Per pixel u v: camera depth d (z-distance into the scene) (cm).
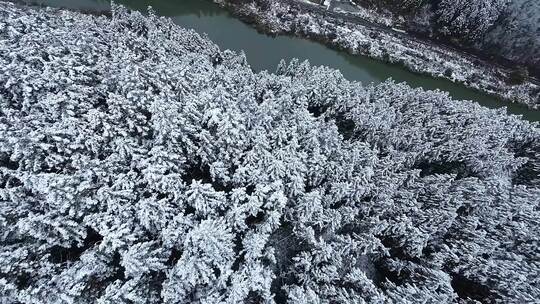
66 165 2945
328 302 2833
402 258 3384
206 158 3231
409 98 4922
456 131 4438
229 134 3183
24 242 2572
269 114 3772
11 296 2298
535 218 3503
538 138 4762
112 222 2641
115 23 5188
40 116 3152
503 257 3275
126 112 3275
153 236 2761
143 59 4359
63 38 4044
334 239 3266
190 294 2688
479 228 3528
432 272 3031
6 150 2864
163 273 2742
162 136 3033
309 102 4647
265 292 2664
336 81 4850
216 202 2844
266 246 3209
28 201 2684
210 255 2577
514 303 3008
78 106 3325
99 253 2594
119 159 2959
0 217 2478
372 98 5016
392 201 3334
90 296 2519
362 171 3422
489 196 3538
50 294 2330
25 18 4216
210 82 4022
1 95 3303
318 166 3362
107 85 3556
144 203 2588
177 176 2819
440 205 3453
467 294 3275
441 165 4281
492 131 4578
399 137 4159
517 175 4528
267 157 3142
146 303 2559
